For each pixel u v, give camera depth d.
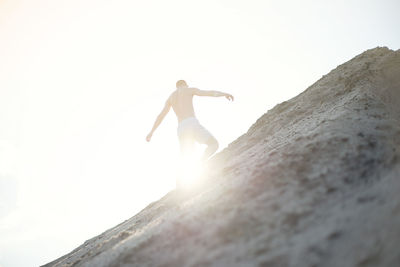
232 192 3.44
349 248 1.93
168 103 5.36
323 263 1.89
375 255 1.79
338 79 8.18
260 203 2.89
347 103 5.52
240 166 5.11
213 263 2.29
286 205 2.70
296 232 2.30
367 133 3.88
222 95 5.02
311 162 3.36
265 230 2.46
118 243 4.52
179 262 2.54
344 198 2.54
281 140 5.71
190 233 2.96
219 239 2.59
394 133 4.04
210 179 5.40
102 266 3.42
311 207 2.55
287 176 3.24
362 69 7.34
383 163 3.07
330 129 4.16
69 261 6.60
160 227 3.66
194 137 4.86
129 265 3.00
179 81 5.52
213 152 4.84
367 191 2.54
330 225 2.22
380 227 1.97
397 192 2.28
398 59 7.00
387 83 6.27
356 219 2.17
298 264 1.95
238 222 2.71
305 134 4.57
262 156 4.83
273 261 2.05
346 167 3.07
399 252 1.71
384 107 5.17
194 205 3.77
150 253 3.02
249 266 2.08
